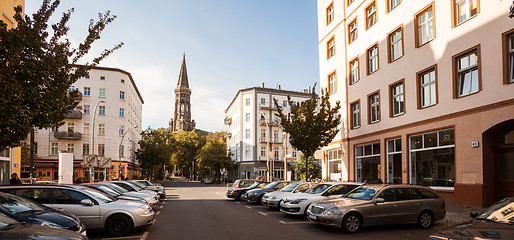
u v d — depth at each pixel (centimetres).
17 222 571
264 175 6203
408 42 1842
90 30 1202
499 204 637
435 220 1125
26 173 4988
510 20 1292
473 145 1412
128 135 6238
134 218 1004
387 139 2002
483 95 1385
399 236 991
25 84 1048
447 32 1585
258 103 6350
